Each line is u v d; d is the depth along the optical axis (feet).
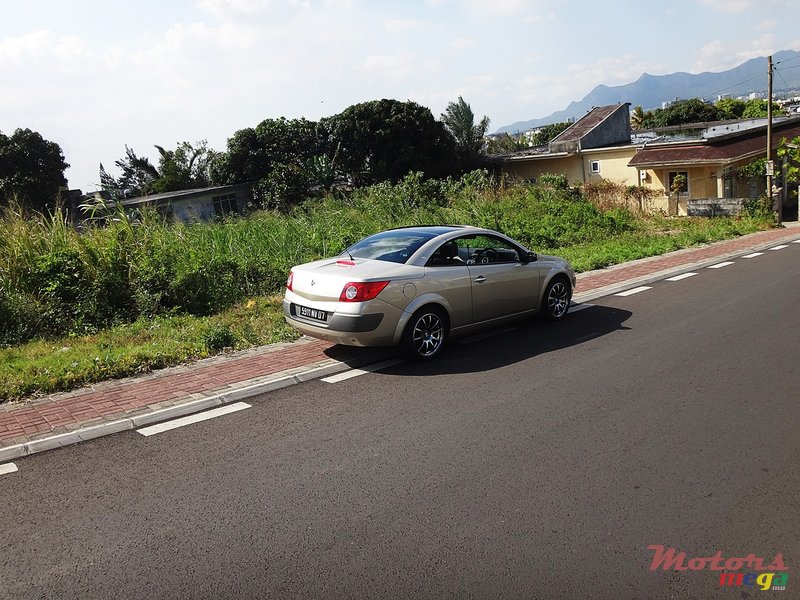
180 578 10.19
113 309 29.27
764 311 27.02
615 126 120.37
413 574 10.07
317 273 21.38
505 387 18.86
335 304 20.40
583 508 11.85
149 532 11.58
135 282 30.12
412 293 21.07
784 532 10.93
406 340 21.08
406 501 12.35
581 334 24.80
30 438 15.98
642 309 28.78
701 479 12.81
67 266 29.37
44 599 9.77
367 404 17.88
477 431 15.67
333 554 10.68
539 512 11.76
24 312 26.61
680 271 38.83
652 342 23.15
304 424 16.55
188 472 13.97
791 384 18.06
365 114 124.16
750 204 69.72
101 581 10.19
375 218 53.52
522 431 15.56
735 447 14.21
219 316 29.30
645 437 14.92
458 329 23.02
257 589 9.86
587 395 17.90
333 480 13.35
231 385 19.70
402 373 20.59
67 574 10.40
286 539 11.19
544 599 9.39
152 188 154.92
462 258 23.34
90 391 19.53
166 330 26.53
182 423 16.85
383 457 14.39
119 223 33.55
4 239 30.07
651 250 46.98
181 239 35.86
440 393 18.56
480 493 12.55
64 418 17.29
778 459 13.56
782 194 75.97
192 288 31.14
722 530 11.03
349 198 81.71
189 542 11.21
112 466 14.40
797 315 26.05
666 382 18.72
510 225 54.03
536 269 25.85
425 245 22.49
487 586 9.71
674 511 11.66
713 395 17.49
